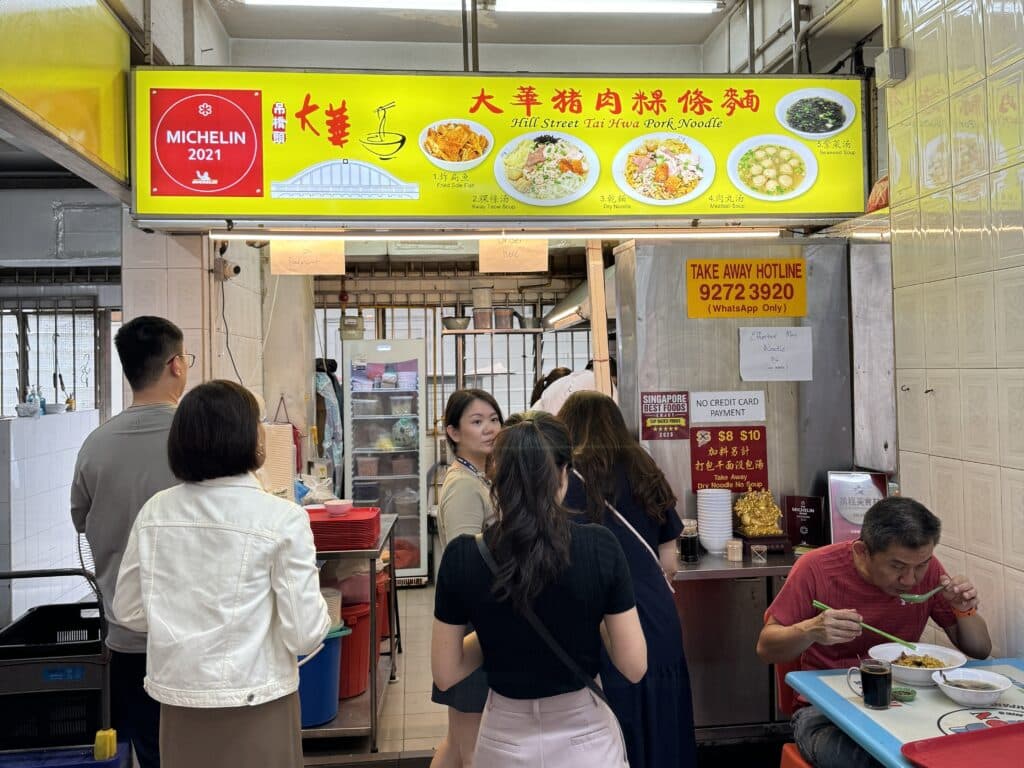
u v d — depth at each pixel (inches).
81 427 227.9
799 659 89.8
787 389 119.5
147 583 69.2
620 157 121.6
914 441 97.6
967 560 88.3
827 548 88.7
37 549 201.6
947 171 89.9
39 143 94.1
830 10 118.9
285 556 69.2
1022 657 79.8
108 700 80.4
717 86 123.1
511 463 60.6
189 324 121.4
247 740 68.1
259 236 112.0
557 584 59.6
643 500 84.0
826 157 125.0
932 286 93.4
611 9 123.5
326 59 127.6
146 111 114.9
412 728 114.5
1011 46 79.1
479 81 119.6
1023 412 79.0
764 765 112.0
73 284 182.4
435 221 118.3
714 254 118.0
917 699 71.1
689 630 116.6
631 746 82.0
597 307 83.4
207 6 121.0
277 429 96.7
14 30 82.5
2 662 79.1
